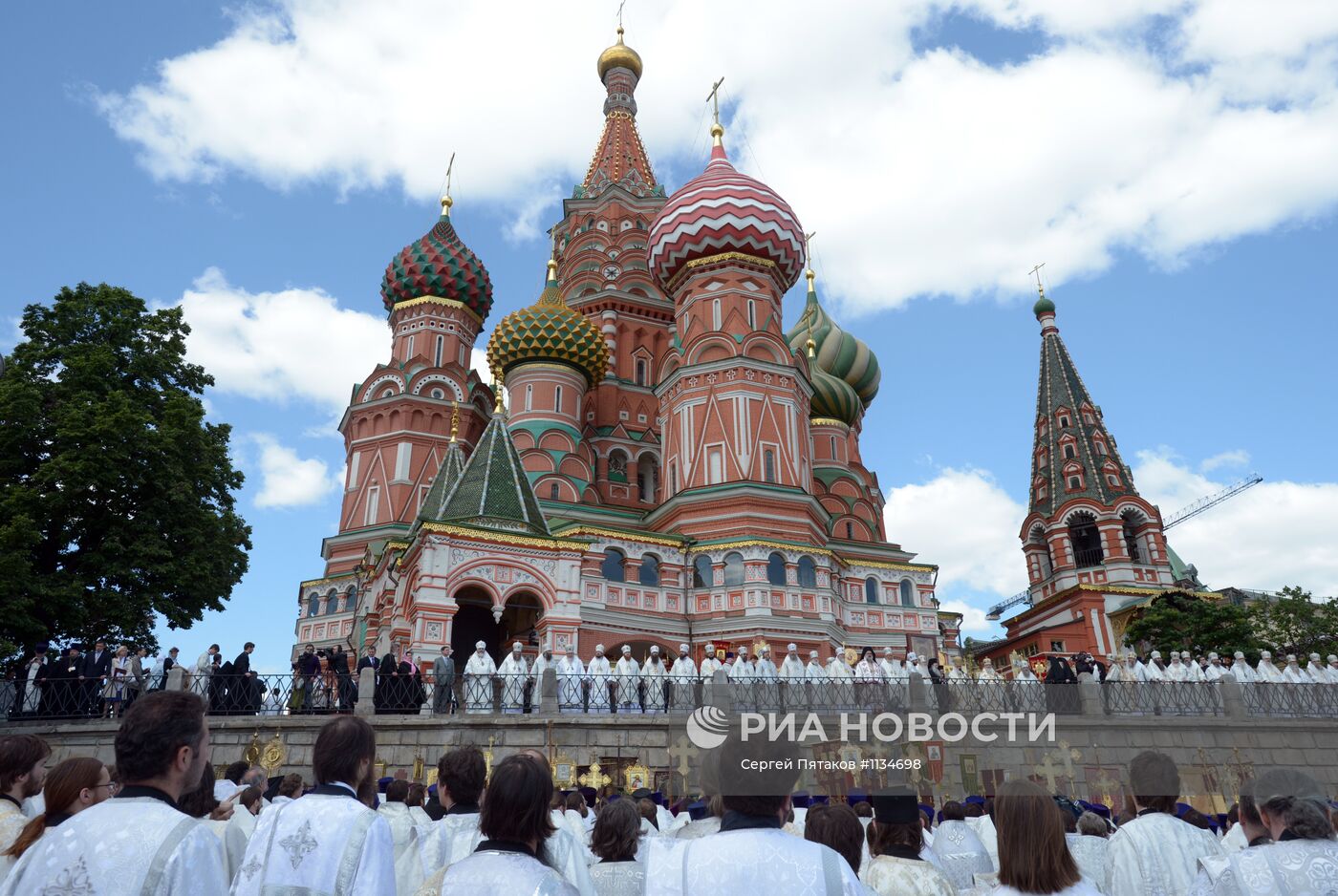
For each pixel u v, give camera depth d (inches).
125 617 1051.3
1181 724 873.5
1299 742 914.1
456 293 2026.3
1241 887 199.3
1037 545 2273.6
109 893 154.6
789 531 1612.9
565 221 2374.5
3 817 230.2
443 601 1139.9
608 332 2057.1
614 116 2576.3
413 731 817.5
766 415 1697.8
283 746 797.2
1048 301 2497.5
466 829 275.3
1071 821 339.0
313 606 1784.0
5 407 1048.8
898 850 206.2
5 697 846.5
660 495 1825.8
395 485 1817.2
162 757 174.2
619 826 265.6
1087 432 2250.2
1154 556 2098.9
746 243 1793.8
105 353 1158.3
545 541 1225.4
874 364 2262.6
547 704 847.7
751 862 164.6
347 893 192.4
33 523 1002.1
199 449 1196.5
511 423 1800.0
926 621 1697.8
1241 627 1707.7
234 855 234.7
